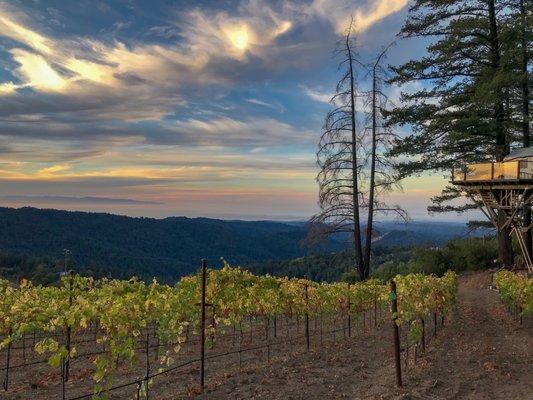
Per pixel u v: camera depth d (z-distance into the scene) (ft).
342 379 25.80
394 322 24.88
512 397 22.39
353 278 104.47
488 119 78.74
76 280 33.99
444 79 83.15
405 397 21.72
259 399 21.80
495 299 63.77
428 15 80.59
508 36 73.36
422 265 104.94
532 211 81.05
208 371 28.19
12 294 38.01
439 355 31.58
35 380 26.94
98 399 19.49
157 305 28.60
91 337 41.34
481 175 74.84
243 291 36.37
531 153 73.26
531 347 33.71
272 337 42.42
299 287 43.19
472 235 101.91
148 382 21.79
